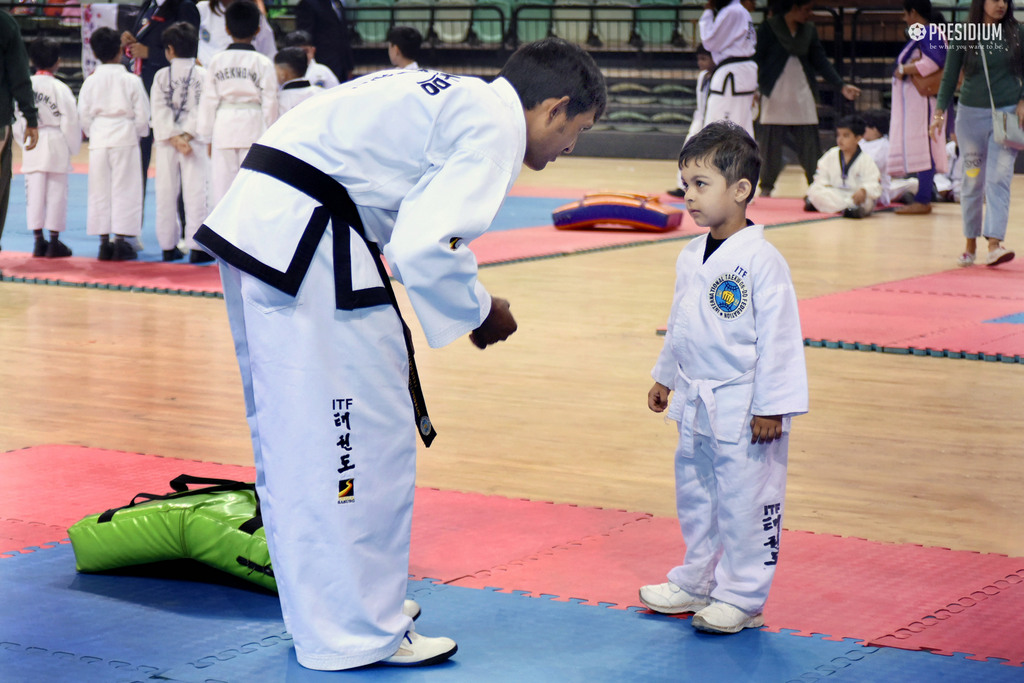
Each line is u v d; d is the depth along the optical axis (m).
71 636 2.94
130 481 4.19
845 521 3.88
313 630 2.71
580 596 3.23
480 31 21.31
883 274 8.80
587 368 6.03
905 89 12.20
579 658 2.84
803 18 13.51
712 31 12.82
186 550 3.27
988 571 3.42
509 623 3.05
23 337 6.64
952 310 7.42
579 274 8.85
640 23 20.73
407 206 2.60
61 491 4.07
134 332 6.80
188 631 2.98
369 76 2.81
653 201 11.25
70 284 8.26
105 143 9.04
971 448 4.70
